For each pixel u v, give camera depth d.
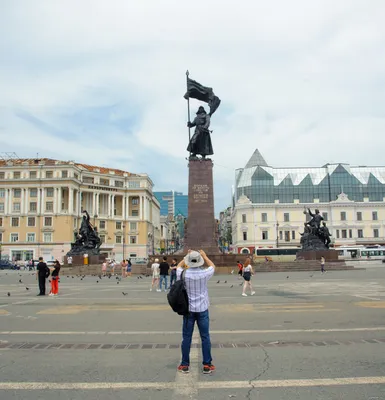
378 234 105.56
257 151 119.81
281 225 106.25
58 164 96.06
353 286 24.00
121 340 9.65
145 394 5.96
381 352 8.20
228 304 15.83
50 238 94.50
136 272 43.28
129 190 107.31
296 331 10.40
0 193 96.19
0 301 17.92
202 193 38.28
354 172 113.62
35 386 6.34
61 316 13.30
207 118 39.56
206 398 5.78
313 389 6.09
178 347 8.87
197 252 7.07
